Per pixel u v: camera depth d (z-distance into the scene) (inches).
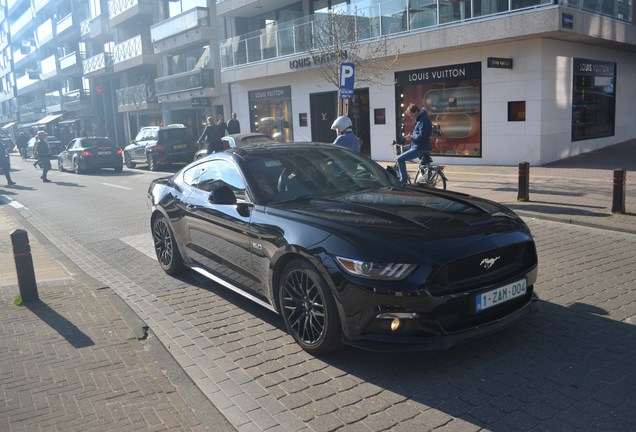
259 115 1026.7
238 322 201.6
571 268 247.1
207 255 225.3
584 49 681.6
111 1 1542.8
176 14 1296.8
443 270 146.9
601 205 378.9
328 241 157.8
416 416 133.4
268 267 181.0
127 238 369.1
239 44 978.1
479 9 621.0
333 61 692.1
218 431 132.6
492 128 663.1
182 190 248.1
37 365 170.6
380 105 782.5
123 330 196.2
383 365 160.7
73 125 2004.2
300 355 170.7
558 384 144.6
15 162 1448.1
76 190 674.2
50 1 2154.3
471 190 481.1
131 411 142.7
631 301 201.3
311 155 221.5
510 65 629.9
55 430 134.5
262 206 190.7
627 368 151.6
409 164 731.4
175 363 170.6
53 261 307.9
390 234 154.7
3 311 218.4
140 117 1608.0
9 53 3056.1
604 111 746.2
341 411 137.7
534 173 565.9
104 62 1593.3
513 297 160.2
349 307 151.2
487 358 161.2
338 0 858.1
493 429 126.2
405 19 692.1
